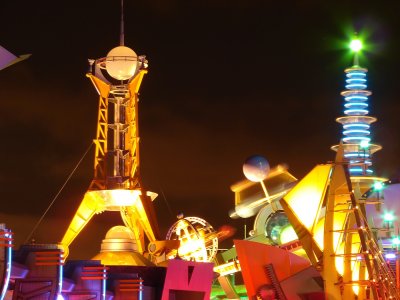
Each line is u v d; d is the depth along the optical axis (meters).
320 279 75.88
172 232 78.94
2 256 36.09
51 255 41.47
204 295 68.75
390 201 93.69
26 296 40.81
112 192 78.62
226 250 95.00
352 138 102.69
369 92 106.31
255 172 96.75
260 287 75.69
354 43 108.50
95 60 82.12
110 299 56.19
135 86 81.12
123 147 81.44
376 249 75.62
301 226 76.44
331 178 74.69
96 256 70.06
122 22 83.75
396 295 75.69
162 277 66.88
